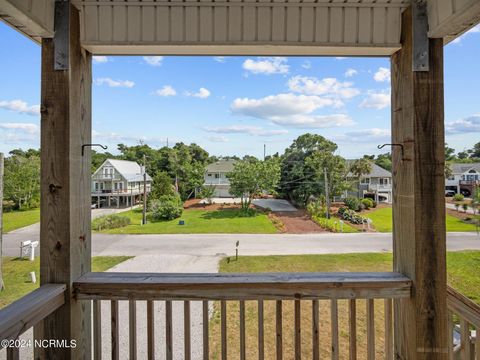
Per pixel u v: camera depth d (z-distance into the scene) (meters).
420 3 1.24
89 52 1.40
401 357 1.29
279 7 1.29
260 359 1.20
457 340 1.50
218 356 2.20
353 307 1.24
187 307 1.22
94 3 1.28
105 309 2.81
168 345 1.22
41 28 1.14
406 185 1.30
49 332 1.18
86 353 1.33
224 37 1.29
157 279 1.25
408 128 1.29
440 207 1.23
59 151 1.21
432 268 1.22
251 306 2.53
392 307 1.35
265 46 1.31
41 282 1.19
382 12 1.31
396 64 1.38
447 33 1.20
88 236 1.38
